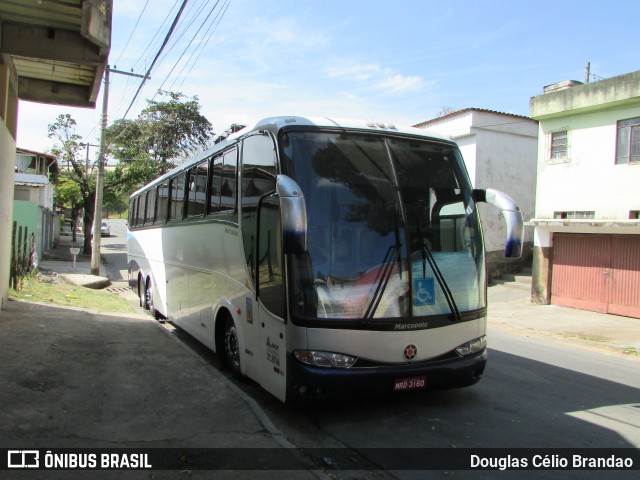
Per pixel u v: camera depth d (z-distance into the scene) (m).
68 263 26.84
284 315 4.94
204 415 4.99
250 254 5.85
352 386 4.74
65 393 5.30
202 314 7.79
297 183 4.92
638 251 14.76
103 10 6.96
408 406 5.83
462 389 6.61
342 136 5.39
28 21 7.62
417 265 5.16
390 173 5.39
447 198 5.59
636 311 14.77
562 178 17.00
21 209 20.20
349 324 4.77
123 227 64.62
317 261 4.86
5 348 6.86
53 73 10.05
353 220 5.05
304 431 5.06
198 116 32.75
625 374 8.16
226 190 6.79
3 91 8.77
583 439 5.00
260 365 5.55
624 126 15.35
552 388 6.90
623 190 15.31
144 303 13.16
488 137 21.30
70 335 8.09
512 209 5.29
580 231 16.05
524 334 12.83
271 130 5.45
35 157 34.50
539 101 17.42
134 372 6.26
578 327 13.51
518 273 21.67
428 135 5.88
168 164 31.81
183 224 9.03
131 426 4.62
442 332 5.17
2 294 9.83
